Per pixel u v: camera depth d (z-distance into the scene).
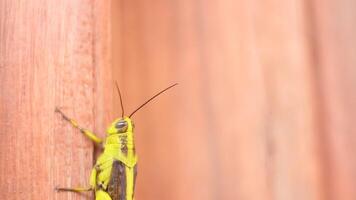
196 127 0.41
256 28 0.42
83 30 0.35
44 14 0.35
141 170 0.41
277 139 0.41
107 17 0.36
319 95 0.41
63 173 0.34
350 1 0.42
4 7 0.34
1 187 0.34
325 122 0.41
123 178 0.36
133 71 0.42
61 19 0.35
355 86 0.42
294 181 0.40
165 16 0.42
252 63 0.41
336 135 0.41
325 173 0.41
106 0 0.36
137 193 0.41
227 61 0.42
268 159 0.41
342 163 0.41
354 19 0.42
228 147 0.41
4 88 0.34
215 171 0.41
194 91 0.42
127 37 0.42
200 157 0.41
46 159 0.34
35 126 0.34
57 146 0.34
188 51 0.42
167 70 0.42
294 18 0.42
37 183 0.34
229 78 0.42
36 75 0.34
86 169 0.35
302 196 0.40
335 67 0.42
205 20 0.42
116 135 0.36
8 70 0.34
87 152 0.35
